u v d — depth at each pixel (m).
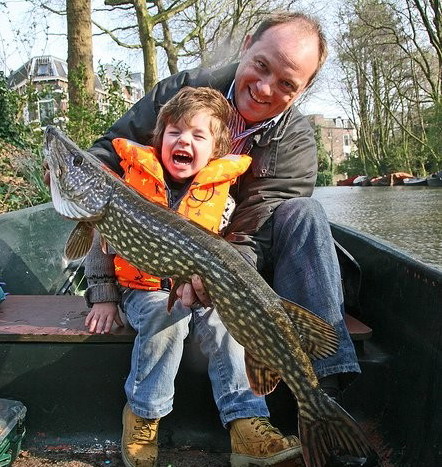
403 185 27.41
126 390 2.39
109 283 2.59
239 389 2.34
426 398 2.28
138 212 2.28
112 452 2.51
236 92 2.86
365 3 28.34
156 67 14.80
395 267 2.75
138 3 14.55
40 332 2.52
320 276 2.46
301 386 2.01
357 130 43.50
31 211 4.09
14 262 3.84
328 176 50.88
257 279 2.07
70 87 11.95
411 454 2.34
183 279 2.20
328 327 2.04
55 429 2.57
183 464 2.44
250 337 2.07
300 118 2.95
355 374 2.39
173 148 2.58
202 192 2.56
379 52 33.53
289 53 2.62
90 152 2.95
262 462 2.23
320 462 1.96
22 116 10.76
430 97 29.08
